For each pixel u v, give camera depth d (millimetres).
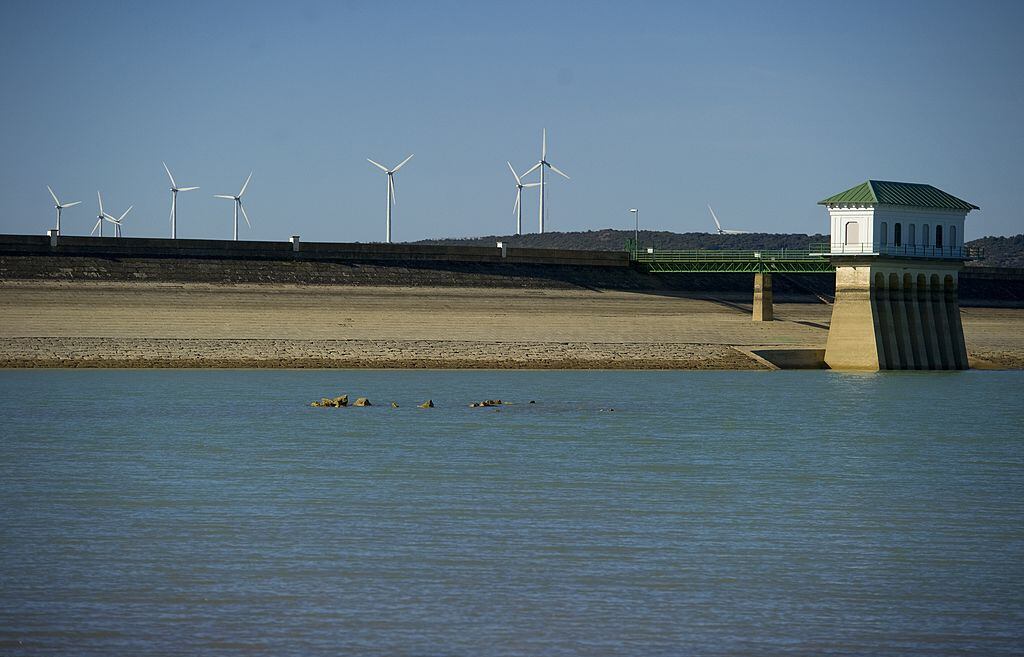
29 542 73500
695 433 127750
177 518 80688
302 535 75812
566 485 94250
